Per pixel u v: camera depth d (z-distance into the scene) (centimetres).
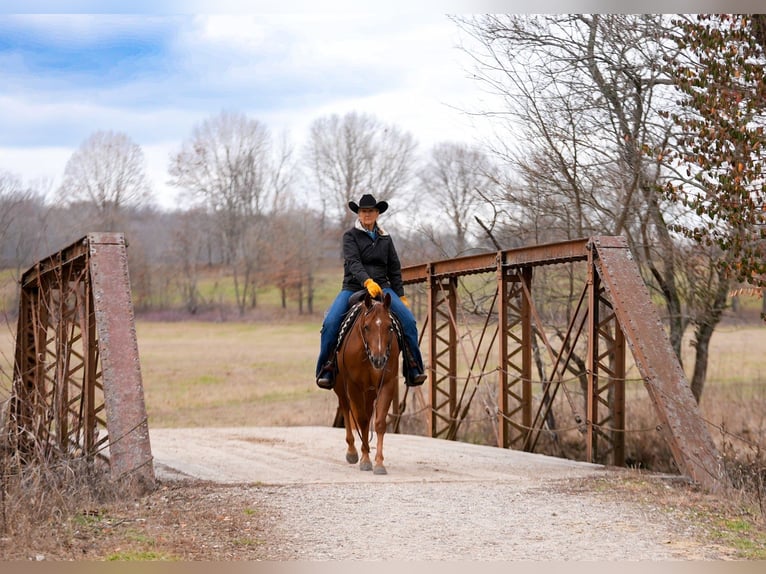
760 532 777
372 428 1909
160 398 3181
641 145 1434
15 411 988
